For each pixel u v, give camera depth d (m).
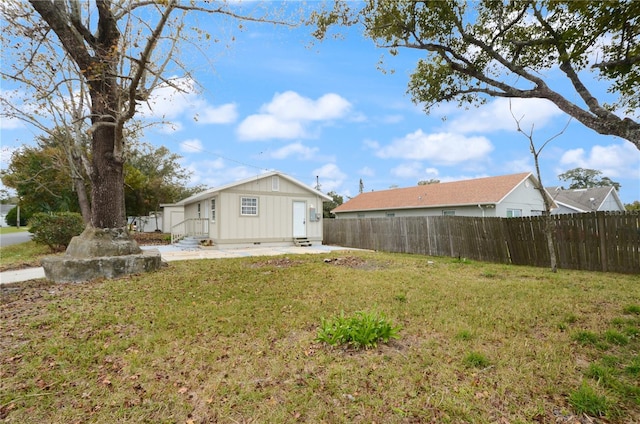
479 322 3.92
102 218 7.57
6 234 28.36
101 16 7.11
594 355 3.03
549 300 4.76
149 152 27.95
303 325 3.98
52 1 6.69
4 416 2.40
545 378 2.66
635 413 2.22
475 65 5.70
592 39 4.32
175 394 2.63
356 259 9.68
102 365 3.12
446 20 5.13
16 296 5.49
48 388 2.75
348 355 3.14
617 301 4.64
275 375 2.84
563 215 8.10
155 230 28.47
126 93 6.89
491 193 17.23
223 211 14.27
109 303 4.97
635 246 6.87
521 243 8.95
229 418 2.33
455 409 2.30
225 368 2.99
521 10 4.79
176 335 3.74
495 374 2.73
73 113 9.18
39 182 14.85
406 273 7.20
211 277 6.92
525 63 5.49
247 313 4.46
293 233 16.14
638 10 3.86
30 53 7.48
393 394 2.51
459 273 7.25
